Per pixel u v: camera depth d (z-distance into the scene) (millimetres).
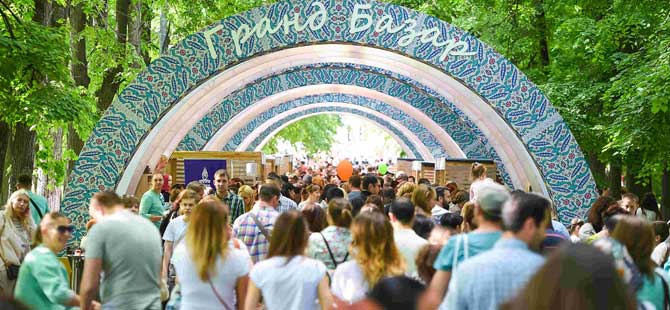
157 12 27203
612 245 6273
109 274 7184
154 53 27031
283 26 14211
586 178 14547
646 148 18844
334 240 7926
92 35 22516
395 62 15828
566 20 20812
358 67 18875
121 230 7191
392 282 4184
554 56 22750
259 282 6684
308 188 12367
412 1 25938
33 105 15570
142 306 7168
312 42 14219
